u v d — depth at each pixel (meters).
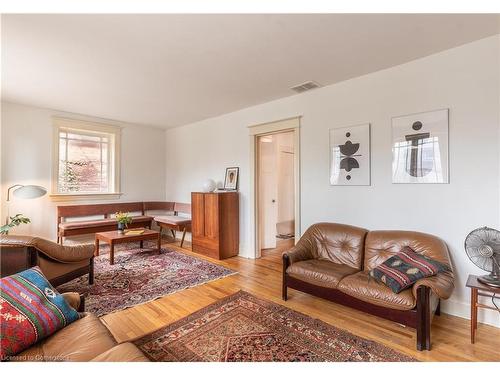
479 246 2.08
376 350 1.90
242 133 4.46
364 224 3.03
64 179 4.78
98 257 4.17
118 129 5.36
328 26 2.09
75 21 2.01
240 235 4.50
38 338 1.35
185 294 2.86
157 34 2.20
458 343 1.99
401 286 2.02
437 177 2.52
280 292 2.93
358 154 3.07
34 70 2.92
